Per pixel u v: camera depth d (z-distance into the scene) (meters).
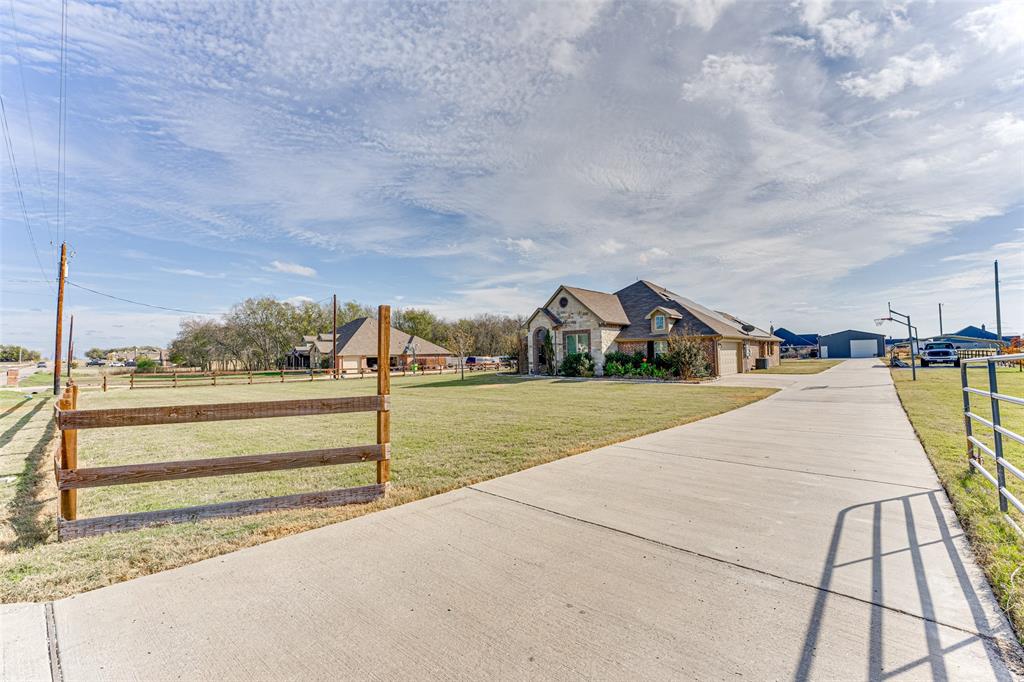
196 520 4.41
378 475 5.23
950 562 3.29
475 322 72.69
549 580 3.13
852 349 74.38
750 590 2.94
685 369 24.81
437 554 3.60
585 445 7.81
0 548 3.89
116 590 3.11
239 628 2.61
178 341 61.62
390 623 2.63
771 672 2.14
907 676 2.09
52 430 11.16
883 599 2.79
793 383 21.41
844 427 9.33
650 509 4.58
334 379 37.69
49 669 2.26
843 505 4.57
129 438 9.66
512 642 2.42
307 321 66.69
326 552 3.68
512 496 5.09
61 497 4.16
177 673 2.22
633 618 2.64
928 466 6.09
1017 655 2.23
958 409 11.45
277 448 8.42
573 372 29.92
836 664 2.19
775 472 5.92
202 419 4.66
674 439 8.31
